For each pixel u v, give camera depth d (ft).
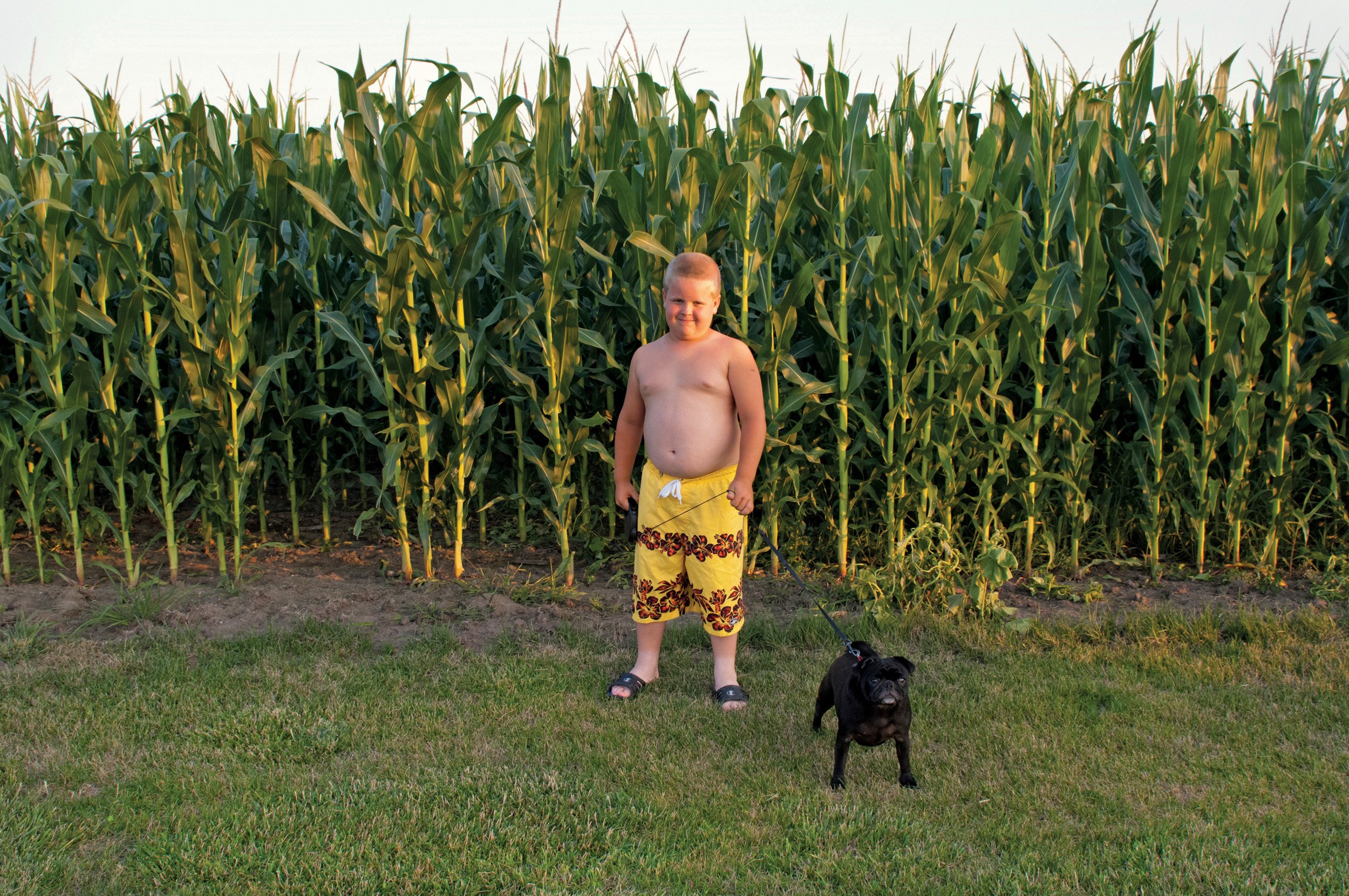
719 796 9.09
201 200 17.48
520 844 8.09
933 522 16.11
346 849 7.92
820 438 17.11
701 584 11.48
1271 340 16.57
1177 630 13.57
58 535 18.25
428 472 15.94
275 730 10.30
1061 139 16.80
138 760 9.62
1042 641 13.41
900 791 9.22
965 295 14.67
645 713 11.05
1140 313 15.56
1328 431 15.72
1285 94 16.74
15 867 7.52
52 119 17.57
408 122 13.56
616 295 16.55
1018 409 17.47
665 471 11.21
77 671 11.85
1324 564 16.55
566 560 15.75
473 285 16.67
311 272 16.10
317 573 16.55
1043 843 8.23
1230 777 9.47
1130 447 16.22
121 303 13.99
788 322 14.82
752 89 15.89
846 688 9.20
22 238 15.70
